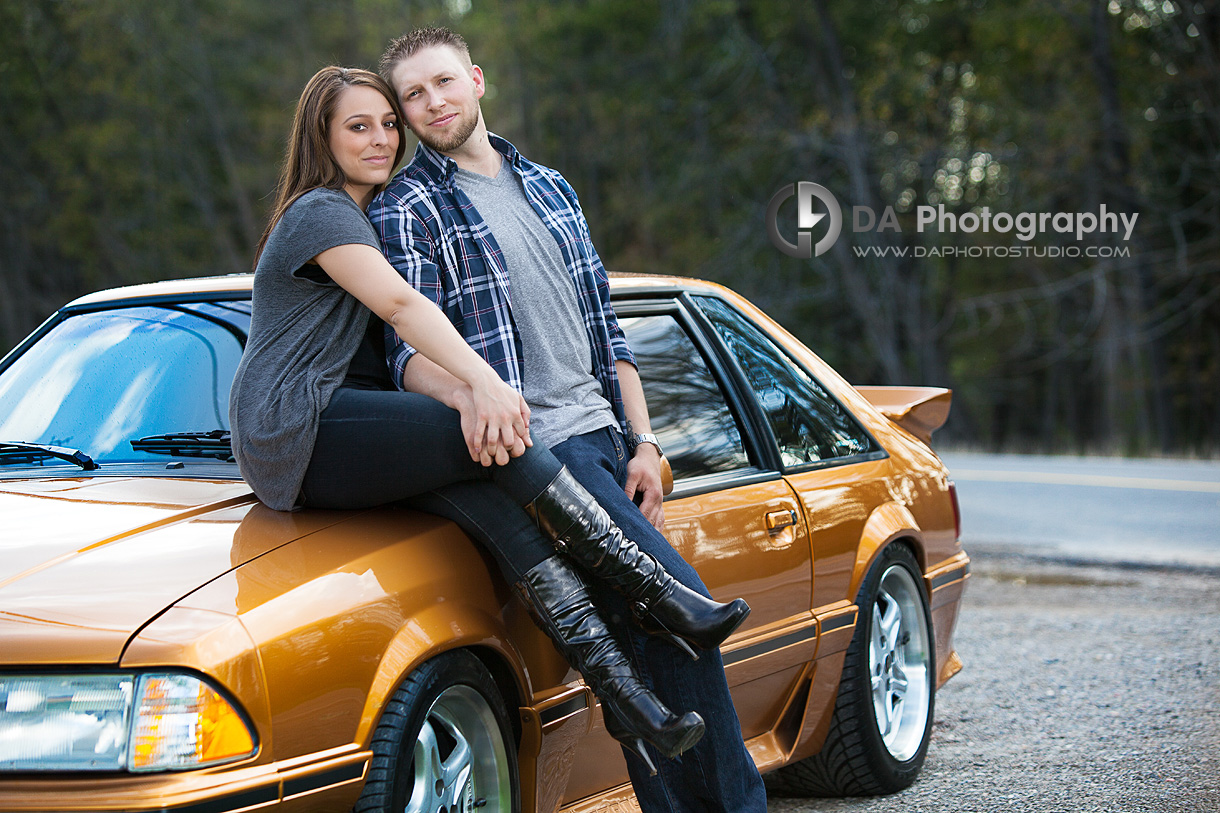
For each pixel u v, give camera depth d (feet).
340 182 12.14
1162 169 123.13
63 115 158.61
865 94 136.56
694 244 148.66
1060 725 20.85
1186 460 77.77
